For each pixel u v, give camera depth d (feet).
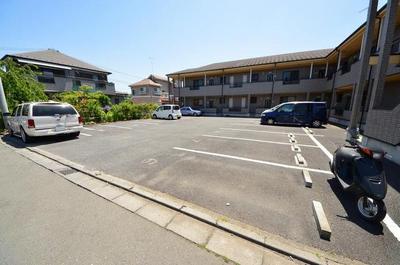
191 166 14.57
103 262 5.84
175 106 61.31
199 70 84.38
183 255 6.15
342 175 10.27
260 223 7.75
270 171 13.44
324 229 6.88
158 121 52.60
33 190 10.85
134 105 60.44
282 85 65.57
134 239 6.86
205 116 76.79
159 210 8.85
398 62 23.50
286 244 6.61
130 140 24.73
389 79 29.60
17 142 23.88
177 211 8.77
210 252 6.32
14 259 5.98
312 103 37.73
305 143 22.43
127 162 15.71
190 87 86.22
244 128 36.22
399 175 13.17
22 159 16.84
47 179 12.44
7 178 12.57
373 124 19.04
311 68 61.52
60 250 6.33
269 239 6.83
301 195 10.02
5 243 6.67
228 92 76.69
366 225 7.68
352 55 47.98
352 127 22.38
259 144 21.95
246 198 9.75
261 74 75.20
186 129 35.29
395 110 15.66
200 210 8.66
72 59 76.84
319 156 17.08
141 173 13.26
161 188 10.93
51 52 73.56
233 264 5.82
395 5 18.29
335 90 50.14
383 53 19.13
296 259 6.07
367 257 6.10
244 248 6.53
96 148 20.49
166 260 5.94
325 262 5.87
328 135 27.99
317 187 10.94
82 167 14.55
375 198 7.64
